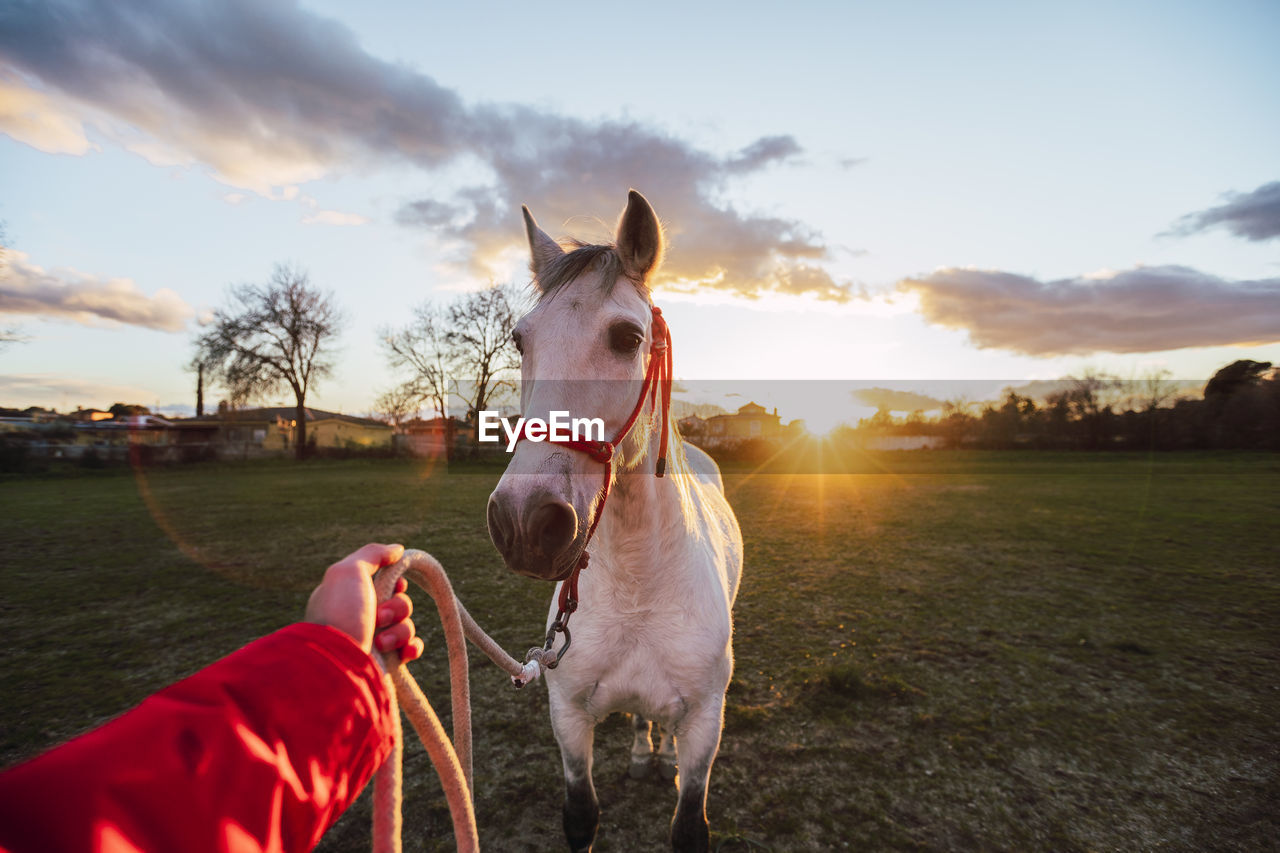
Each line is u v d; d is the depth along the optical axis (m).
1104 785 2.53
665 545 1.67
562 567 1.20
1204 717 3.07
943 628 4.39
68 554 7.00
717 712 1.75
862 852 2.16
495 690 3.48
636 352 1.43
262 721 0.48
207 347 30.27
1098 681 3.49
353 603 0.67
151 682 3.56
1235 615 4.66
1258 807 2.38
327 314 31.55
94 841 0.31
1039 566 6.25
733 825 2.29
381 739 0.60
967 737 2.88
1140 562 6.39
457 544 7.56
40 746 2.91
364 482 16.59
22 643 4.18
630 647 1.68
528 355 1.41
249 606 4.99
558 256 1.58
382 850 0.62
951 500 11.57
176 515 10.05
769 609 4.86
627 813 2.41
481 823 2.36
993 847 2.18
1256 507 10.23
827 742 2.85
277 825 0.45
